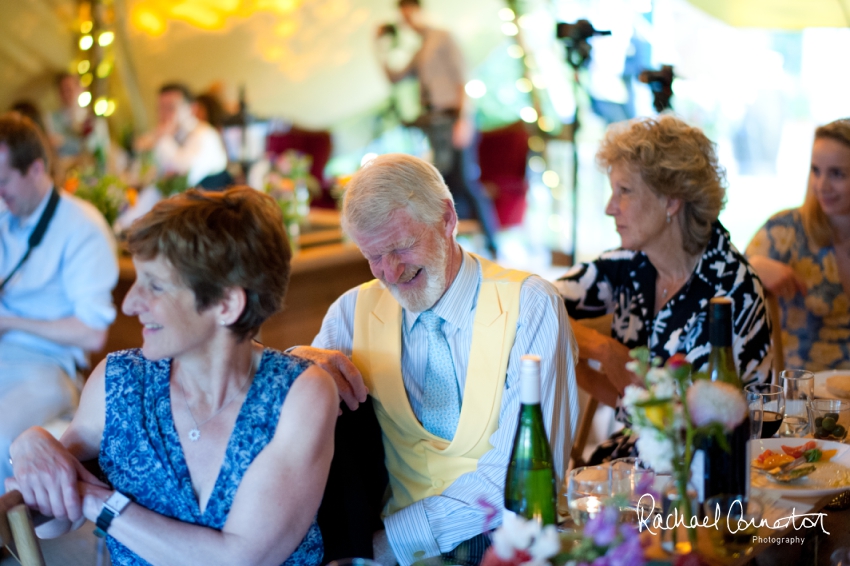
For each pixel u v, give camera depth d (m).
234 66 8.83
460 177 7.05
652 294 2.13
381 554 1.68
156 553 1.34
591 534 0.93
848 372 2.14
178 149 6.70
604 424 3.53
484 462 1.67
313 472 1.41
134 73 8.47
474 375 1.70
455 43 7.11
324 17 8.67
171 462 1.40
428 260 1.65
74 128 7.67
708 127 6.53
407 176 1.63
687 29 6.21
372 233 1.62
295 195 4.08
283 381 1.42
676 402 1.13
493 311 1.71
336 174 8.55
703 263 2.04
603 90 6.26
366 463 1.77
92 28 7.67
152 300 1.33
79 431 1.46
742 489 1.23
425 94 7.20
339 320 1.88
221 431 1.40
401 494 1.80
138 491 1.42
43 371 2.73
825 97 6.40
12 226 2.75
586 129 6.72
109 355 1.49
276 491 1.37
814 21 6.01
